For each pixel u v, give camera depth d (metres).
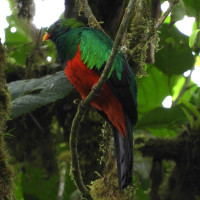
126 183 6.85
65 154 11.34
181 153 10.79
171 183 10.91
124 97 7.36
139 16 7.64
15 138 11.32
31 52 11.62
